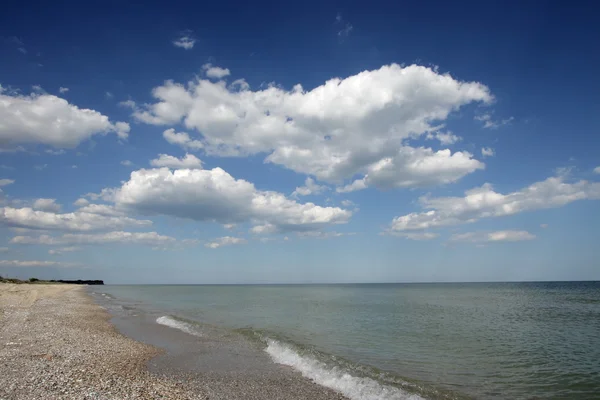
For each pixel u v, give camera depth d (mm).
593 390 15555
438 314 46688
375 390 15250
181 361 19453
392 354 22219
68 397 11477
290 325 34594
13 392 11672
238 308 54750
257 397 14211
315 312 48531
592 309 56062
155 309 51438
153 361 19172
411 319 40562
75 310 43531
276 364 19297
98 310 46125
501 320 40625
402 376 17406
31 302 49344
